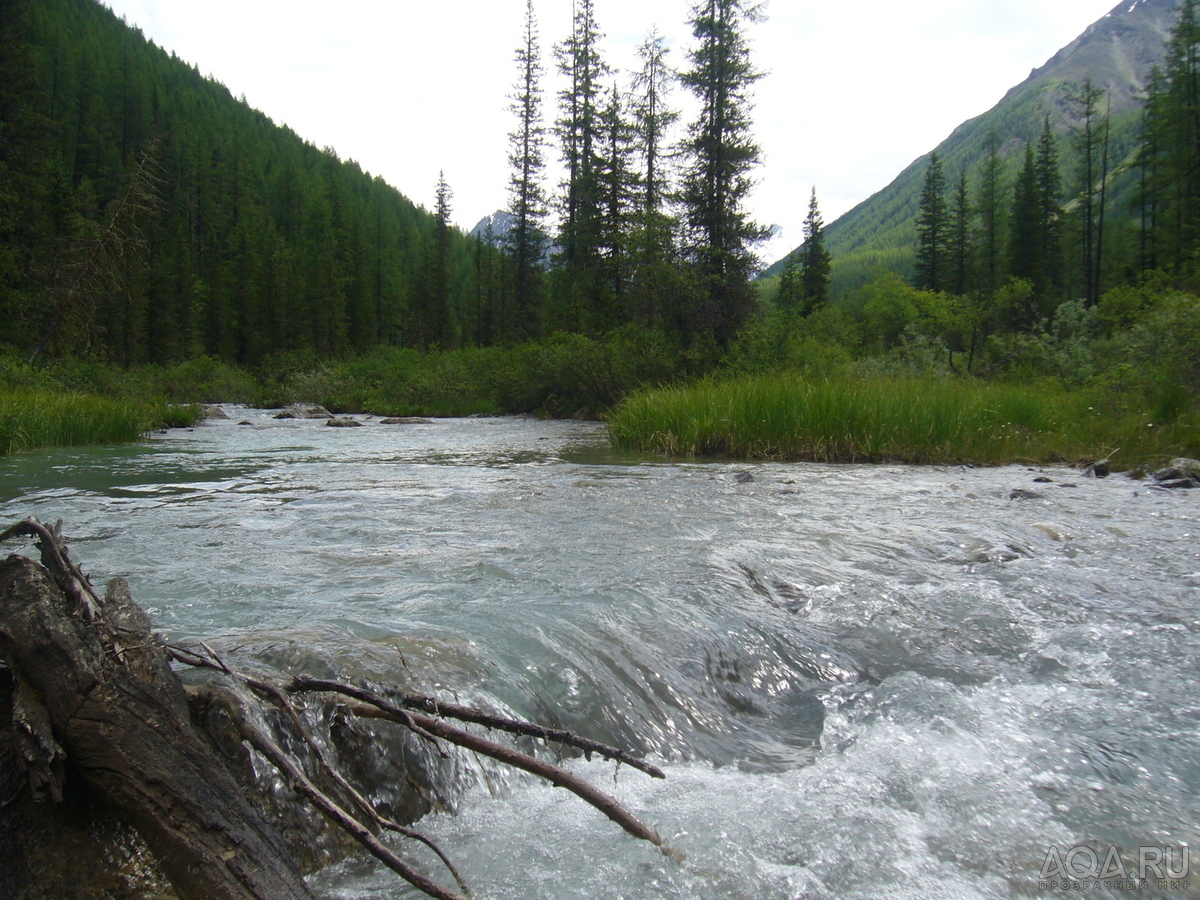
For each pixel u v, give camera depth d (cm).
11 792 154
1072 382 1998
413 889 180
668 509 640
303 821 188
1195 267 2611
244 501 653
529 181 4800
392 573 406
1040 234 5431
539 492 731
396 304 9125
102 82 9650
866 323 4738
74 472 851
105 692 158
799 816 218
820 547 508
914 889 187
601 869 189
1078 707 302
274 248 8206
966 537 552
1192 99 4003
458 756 227
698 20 2794
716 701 299
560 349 2616
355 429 1788
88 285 2469
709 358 2494
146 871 150
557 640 306
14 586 164
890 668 348
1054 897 185
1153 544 563
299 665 232
